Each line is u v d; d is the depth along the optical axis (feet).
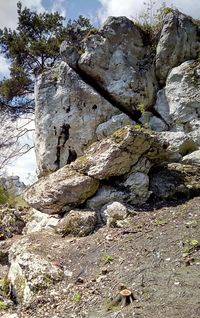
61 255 16.33
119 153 18.84
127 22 25.55
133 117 25.29
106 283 13.26
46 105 25.67
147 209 18.72
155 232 15.76
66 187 19.39
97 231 18.02
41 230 20.27
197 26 25.96
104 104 24.66
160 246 14.43
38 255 16.17
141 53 25.95
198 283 11.47
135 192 19.53
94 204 19.65
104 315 11.32
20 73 46.06
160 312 10.52
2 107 48.80
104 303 12.12
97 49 24.97
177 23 25.43
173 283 11.85
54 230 19.51
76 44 25.55
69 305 12.83
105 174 19.30
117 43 25.38
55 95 25.49
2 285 16.31
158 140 19.56
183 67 24.64
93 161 19.49
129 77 24.77
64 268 15.31
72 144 24.89
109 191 19.75
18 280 15.57
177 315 10.18
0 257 20.10
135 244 15.20
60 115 25.14
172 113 24.30
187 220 16.15
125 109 25.14
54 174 20.93
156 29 26.50
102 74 25.08
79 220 18.53
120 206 18.40
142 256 14.12
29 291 14.43
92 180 19.48
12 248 18.49
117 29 25.35
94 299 12.62
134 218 17.87
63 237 18.37
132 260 14.10
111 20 25.48
